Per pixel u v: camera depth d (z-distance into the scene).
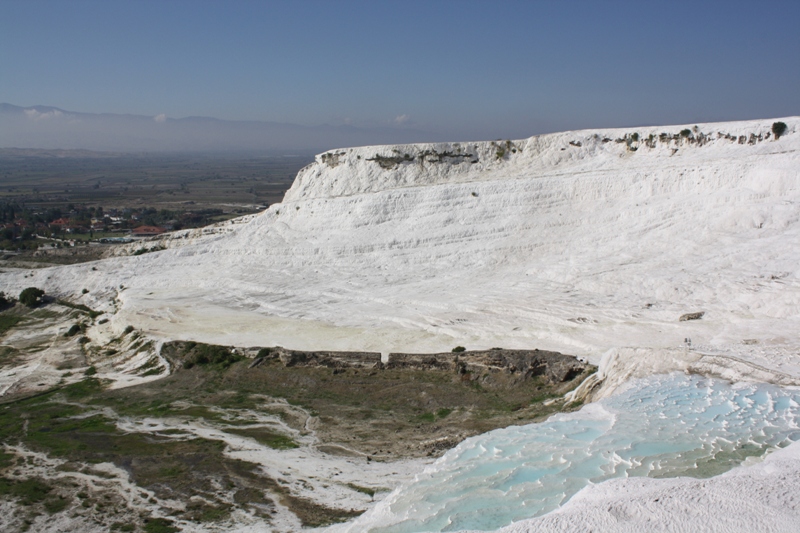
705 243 48.38
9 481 26.88
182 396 37.22
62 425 33.91
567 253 54.69
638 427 21.39
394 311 47.69
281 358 40.12
